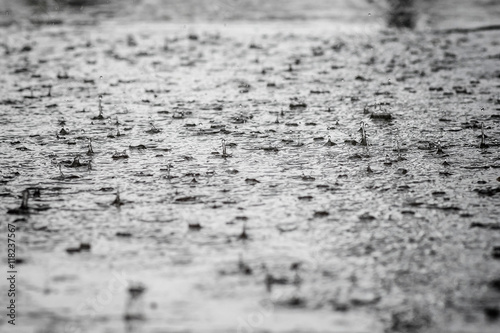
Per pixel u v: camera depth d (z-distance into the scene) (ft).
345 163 48.85
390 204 40.65
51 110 65.77
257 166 48.32
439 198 41.50
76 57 90.17
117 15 137.08
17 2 156.97
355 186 43.96
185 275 31.60
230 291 29.89
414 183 44.37
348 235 36.09
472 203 40.55
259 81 76.69
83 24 121.19
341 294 29.40
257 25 117.70
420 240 35.24
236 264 32.68
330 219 38.40
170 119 61.87
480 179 44.88
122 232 36.88
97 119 62.18
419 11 138.41
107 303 28.96
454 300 28.68
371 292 29.55
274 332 26.32
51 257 33.83
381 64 85.10
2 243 35.58
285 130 57.77
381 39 100.78
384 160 49.39
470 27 112.16
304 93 71.20
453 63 84.69
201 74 80.28
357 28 113.50
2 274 31.83
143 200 41.88
